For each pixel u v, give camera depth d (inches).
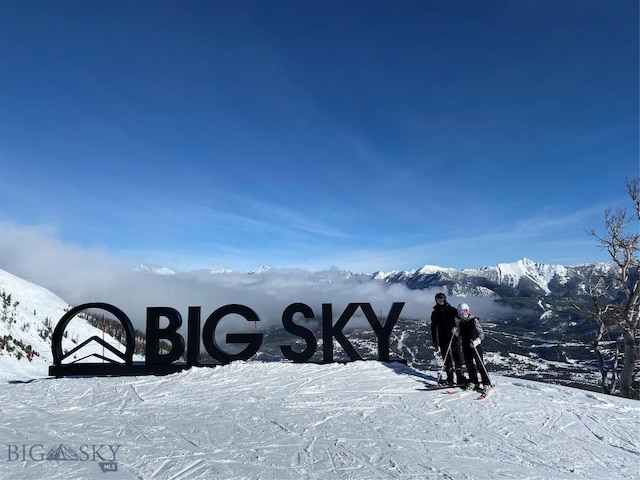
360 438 303.0
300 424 331.0
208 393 421.1
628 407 398.0
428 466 257.8
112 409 369.7
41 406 378.9
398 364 538.9
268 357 577.0
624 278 836.6
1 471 236.8
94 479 228.2
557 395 430.0
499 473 252.2
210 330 544.1
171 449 275.6
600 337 893.8
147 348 529.7
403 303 564.4
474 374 437.1
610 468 267.9
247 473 240.7
